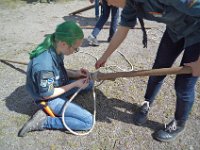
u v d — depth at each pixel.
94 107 3.02
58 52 2.74
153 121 3.03
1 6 6.08
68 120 2.85
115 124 2.99
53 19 5.52
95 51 4.35
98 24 4.41
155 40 4.65
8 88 3.49
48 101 2.88
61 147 2.74
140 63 4.03
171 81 3.60
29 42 4.61
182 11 1.92
